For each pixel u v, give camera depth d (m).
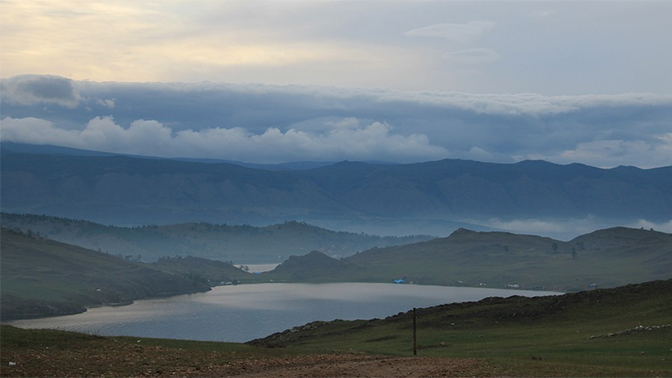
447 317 104.38
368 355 60.12
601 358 56.06
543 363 52.66
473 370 47.56
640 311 85.81
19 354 46.88
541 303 101.69
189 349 55.81
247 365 48.12
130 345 55.00
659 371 47.22
